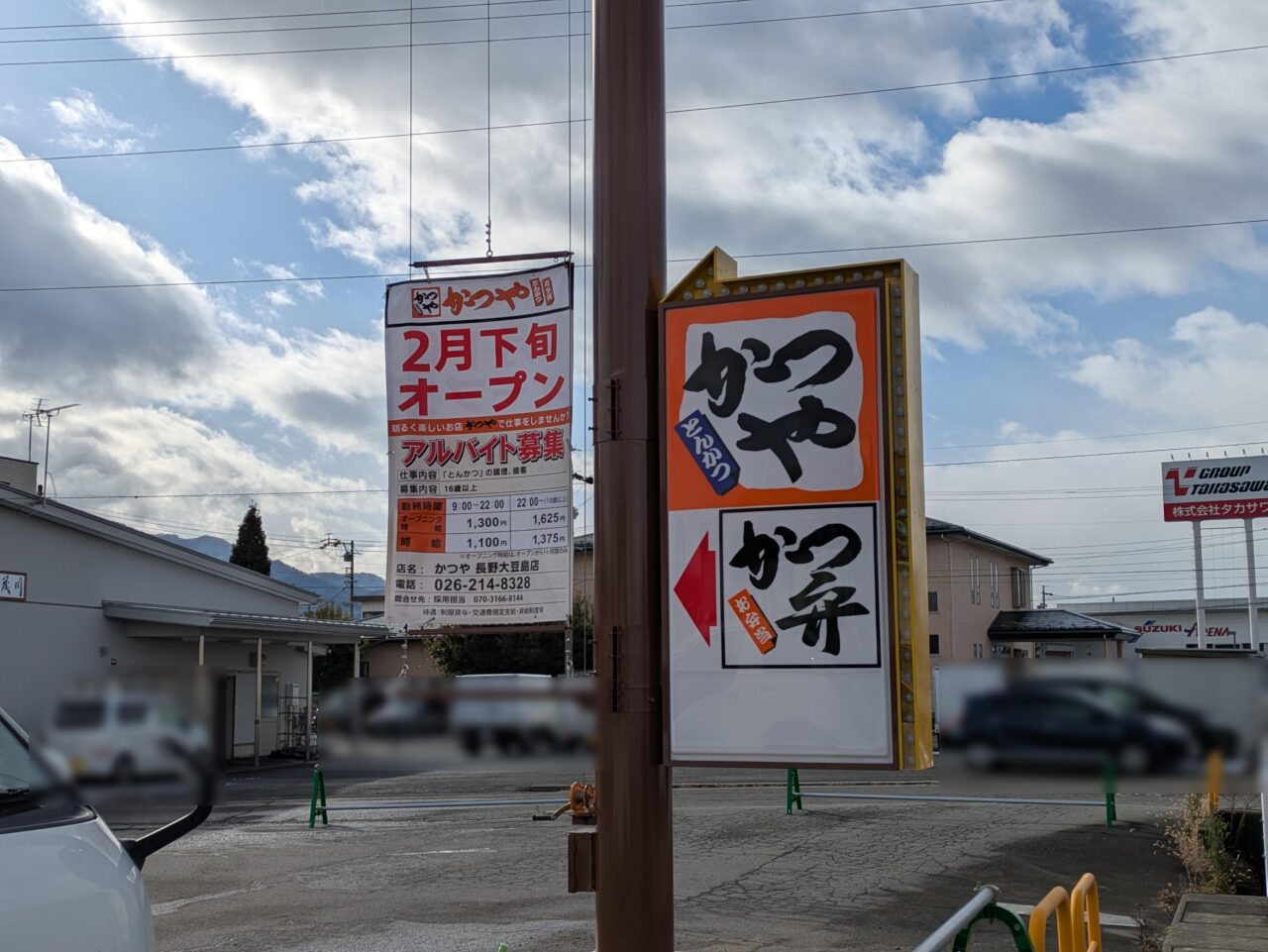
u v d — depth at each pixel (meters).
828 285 4.73
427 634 7.34
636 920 4.67
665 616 4.77
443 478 7.38
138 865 3.39
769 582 4.66
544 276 7.29
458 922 9.30
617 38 5.15
